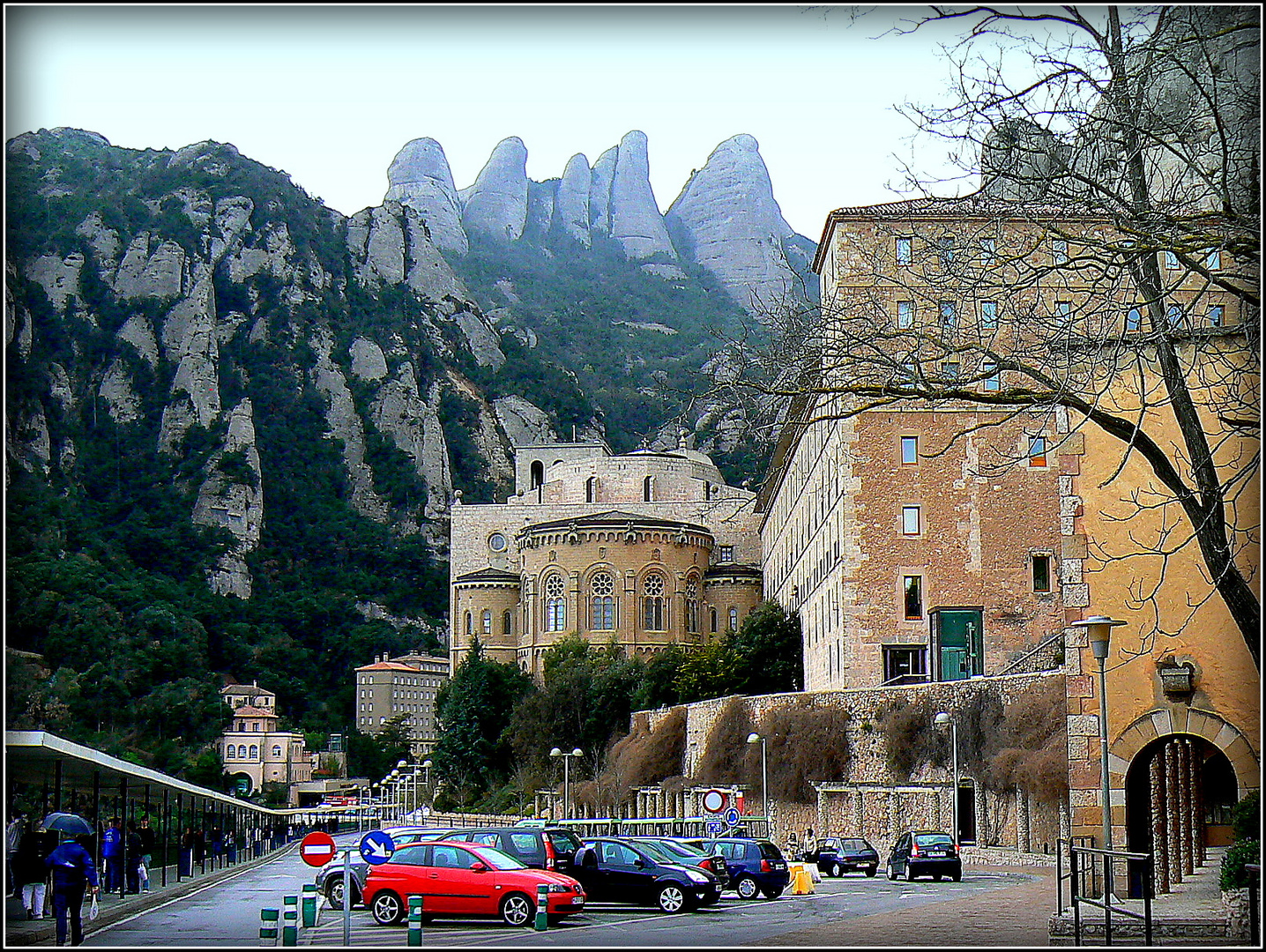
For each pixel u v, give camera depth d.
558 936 29.55
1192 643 31.30
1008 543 79.75
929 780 65.44
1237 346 30.11
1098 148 25.78
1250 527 30.83
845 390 26.38
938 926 29.78
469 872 33.22
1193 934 26.02
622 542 131.75
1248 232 23.39
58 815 31.33
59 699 170.62
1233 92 25.03
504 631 141.75
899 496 80.31
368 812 143.25
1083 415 32.53
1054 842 54.28
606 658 122.12
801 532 104.56
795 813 74.50
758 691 104.81
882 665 79.25
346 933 26.97
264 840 111.75
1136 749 31.28
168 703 196.00
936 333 28.78
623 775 97.31
